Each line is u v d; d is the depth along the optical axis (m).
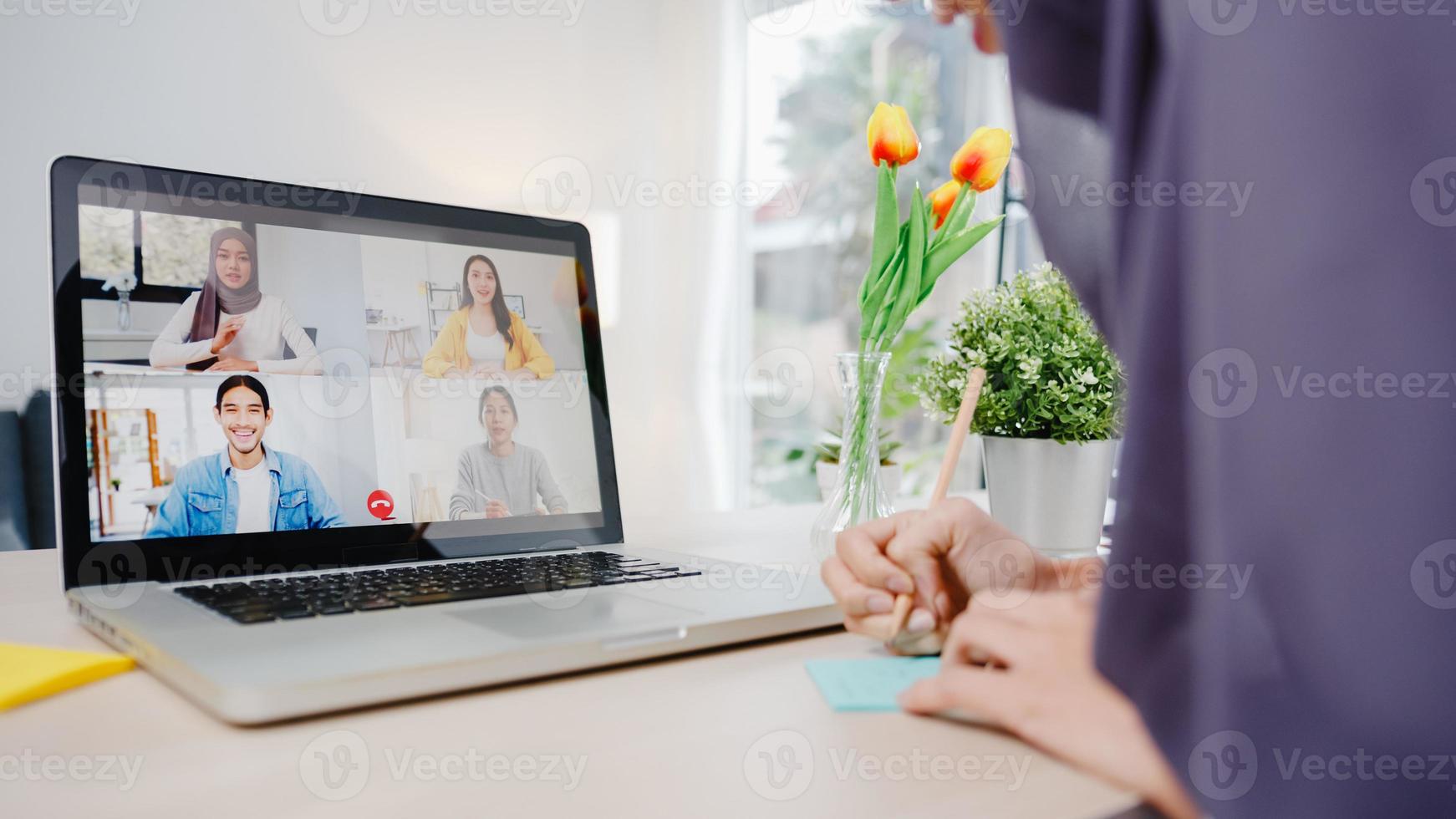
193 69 2.54
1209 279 0.28
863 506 0.77
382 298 0.70
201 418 0.61
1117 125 0.32
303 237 0.67
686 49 3.30
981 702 0.38
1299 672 0.27
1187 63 0.29
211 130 2.58
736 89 3.22
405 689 0.40
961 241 0.81
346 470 0.66
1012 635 0.40
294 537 0.63
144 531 0.58
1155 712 0.31
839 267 3.27
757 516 1.19
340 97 2.79
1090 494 0.87
